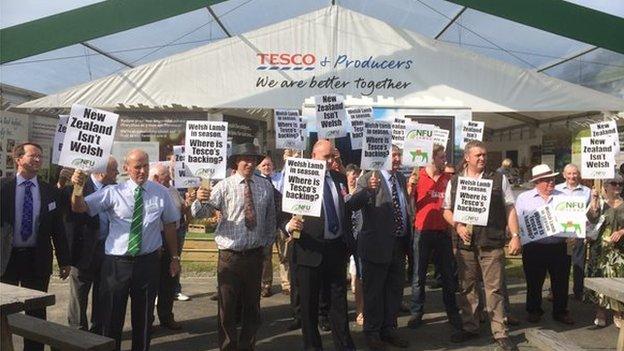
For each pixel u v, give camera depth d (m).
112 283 5.05
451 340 6.26
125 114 14.69
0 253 4.93
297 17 14.17
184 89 14.15
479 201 5.81
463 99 13.98
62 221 5.36
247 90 14.20
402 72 14.09
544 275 7.05
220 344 5.38
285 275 8.69
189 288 9.02
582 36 6.29
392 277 6.16
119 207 5.10
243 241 5.30
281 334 6.61
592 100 13.84
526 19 6.36
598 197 6.82
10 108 14.23
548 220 6.70
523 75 13.98
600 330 6.70
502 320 5.79
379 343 5.87
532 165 19.61
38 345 5.10
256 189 5.47
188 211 5.96
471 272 6.15
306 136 10.50
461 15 12.27
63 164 4.90
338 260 5.45
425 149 7.03
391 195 5.98
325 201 5.43
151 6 6.20
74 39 6.02
